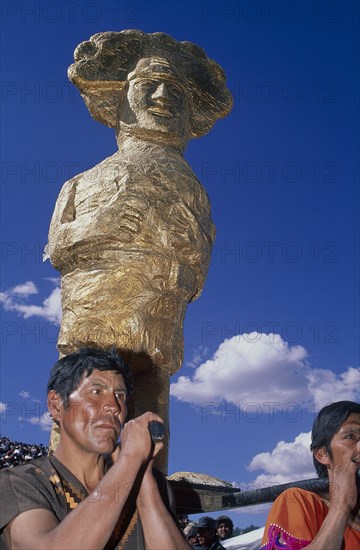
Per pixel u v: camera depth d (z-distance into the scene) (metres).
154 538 2.55
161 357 5.82
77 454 2.73
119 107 6.92
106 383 2.80
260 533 7.34
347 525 2.94
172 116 6.69
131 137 6.65
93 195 6.04
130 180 6.01
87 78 6.80
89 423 2.72
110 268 5.80
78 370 2.80
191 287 6.10
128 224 5.84
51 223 6.27
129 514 2.68
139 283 5.79
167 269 5.89
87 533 2.30
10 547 2.45
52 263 6.18
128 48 6.88
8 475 2.56
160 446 2.65
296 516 2.84
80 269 5.95
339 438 2.90
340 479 2.84
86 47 6.92
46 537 2.30
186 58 7.07
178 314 6.03
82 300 5.80
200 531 6.56
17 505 2.45
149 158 6.29
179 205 6.06
